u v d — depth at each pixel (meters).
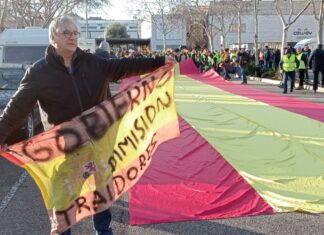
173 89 4.42
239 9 45.72
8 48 15.67
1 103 9.28
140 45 77.19
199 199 6.00
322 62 19.36
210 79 27.52
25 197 6.47
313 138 9.36
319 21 26.62
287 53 19.61
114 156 4.09
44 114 3.96
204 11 58.25
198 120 11.83
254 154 8.16
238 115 12.55
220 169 7.27
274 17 62.91
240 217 5.48
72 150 3.89
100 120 3.96
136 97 4.16
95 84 3.92
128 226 5.29
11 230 5.28
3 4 44.00
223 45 53.56
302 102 15.74
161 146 8.77
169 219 5.43
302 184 6.51
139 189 6.35
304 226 5.21
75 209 3.95
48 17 47.22
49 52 3.81
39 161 3.84
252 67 31.06
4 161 8.53
